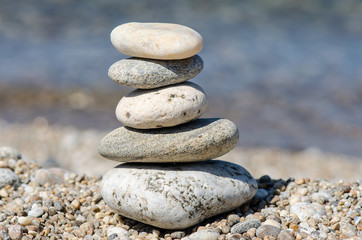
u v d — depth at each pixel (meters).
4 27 3.55
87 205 1.12
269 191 1.14
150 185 1.04
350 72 2.79
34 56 2.99
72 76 2.70
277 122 2.18
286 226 1.05
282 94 2.48
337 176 1.62
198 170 1.06
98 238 1.06
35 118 2.19
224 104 2.35
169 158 1.05
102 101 2.43
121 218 1.08
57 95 2.47
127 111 1.05
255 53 3.16
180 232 1.05
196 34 1.07
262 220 1.07
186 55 1.05
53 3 4.33
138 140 1.05
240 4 4.73
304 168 1.71
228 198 1.06
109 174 1.07
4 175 1.17
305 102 2.38
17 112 2.25
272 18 4.27
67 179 1.21
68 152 1.83
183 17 4.14
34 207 1.09
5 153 1.25
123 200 1.05
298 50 3.26
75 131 2.05
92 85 2.60
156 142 1.05
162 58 1.05
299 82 2.64
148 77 1.05
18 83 2.57
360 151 1.89
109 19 3.95
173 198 1.04
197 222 1.05
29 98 2.41
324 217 1.07
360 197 1.10
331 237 1.04
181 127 1.06
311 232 1.05
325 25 4.07
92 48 3.19
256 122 2.18
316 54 3.16
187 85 1.07
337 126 2.14
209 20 4.09
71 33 3.52
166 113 1.04
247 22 4.09
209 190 1.05
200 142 1.05
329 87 2.56
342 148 1.92
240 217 1.08
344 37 3.66
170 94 1.05
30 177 1.21
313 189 1.13
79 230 1.06
